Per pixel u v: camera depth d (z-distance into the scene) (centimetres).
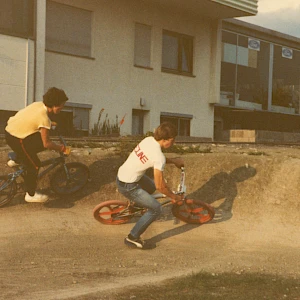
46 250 598
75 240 642
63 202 777
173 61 2105
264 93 2594
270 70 2616
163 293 435
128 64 1912
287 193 807
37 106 689
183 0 1928
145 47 1992
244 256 606
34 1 1516
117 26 1875
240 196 812
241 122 2592
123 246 629
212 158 916
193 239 669
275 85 2653
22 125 685
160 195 668
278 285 467
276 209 779
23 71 1491
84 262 562
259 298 421
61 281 489
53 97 679
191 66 2172
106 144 1072
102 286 473
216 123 2472
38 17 1525
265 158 919
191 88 2150
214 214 711
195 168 886
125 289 450
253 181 844
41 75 1538
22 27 1498
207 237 679
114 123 1869
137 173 616
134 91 1934
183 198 682
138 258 587
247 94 2497
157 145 609
